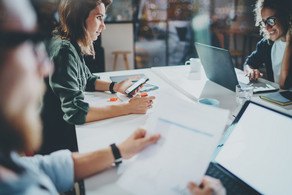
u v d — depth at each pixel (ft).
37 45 1.38
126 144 2.65
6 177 1.31
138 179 2.39
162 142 2.49
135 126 3.67
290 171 2.20
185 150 2.34
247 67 6.16
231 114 3.88
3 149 1.42
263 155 2.45
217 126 2.28
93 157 2.64
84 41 4.50
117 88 5.02
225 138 2.86
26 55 1.29
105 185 2.43
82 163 2.59
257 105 2.78
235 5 17.40
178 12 18.21
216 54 4.67
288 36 6.07
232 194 2.32
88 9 4.24
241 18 16.92
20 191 1.28
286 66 6.04
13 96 1.27
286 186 2.17
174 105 2.57
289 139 2.33
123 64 15.29
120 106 4.04
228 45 18.61
